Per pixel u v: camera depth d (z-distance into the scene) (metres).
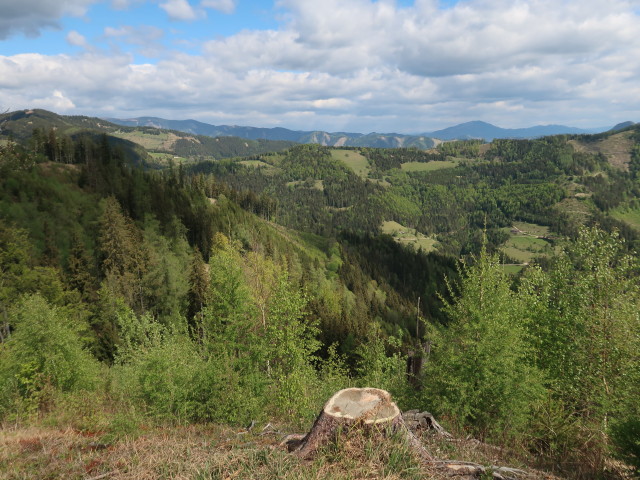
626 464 6.59
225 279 15.67
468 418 10.15
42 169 83.44
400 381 14.73
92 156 104.75
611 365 11.21
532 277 14.70
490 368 9.97
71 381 15.91
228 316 15.16
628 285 12.16
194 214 94.44
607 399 9.89
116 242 52.84
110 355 33.34
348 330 52.03
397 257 152.50
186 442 5.15
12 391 12.02
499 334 10.39
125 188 90.12
